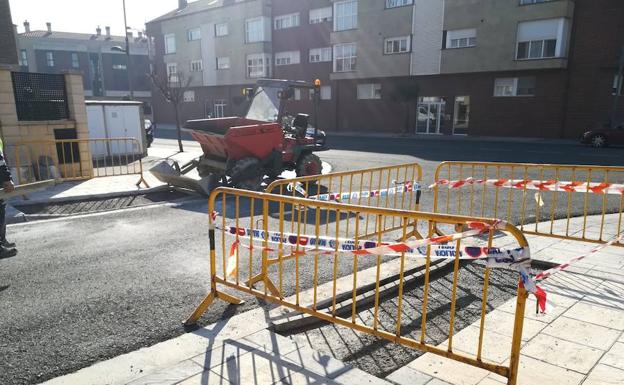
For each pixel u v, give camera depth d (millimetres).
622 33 22594
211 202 4020
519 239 2613
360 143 23547
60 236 6715
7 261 5586
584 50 23797
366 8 31141
